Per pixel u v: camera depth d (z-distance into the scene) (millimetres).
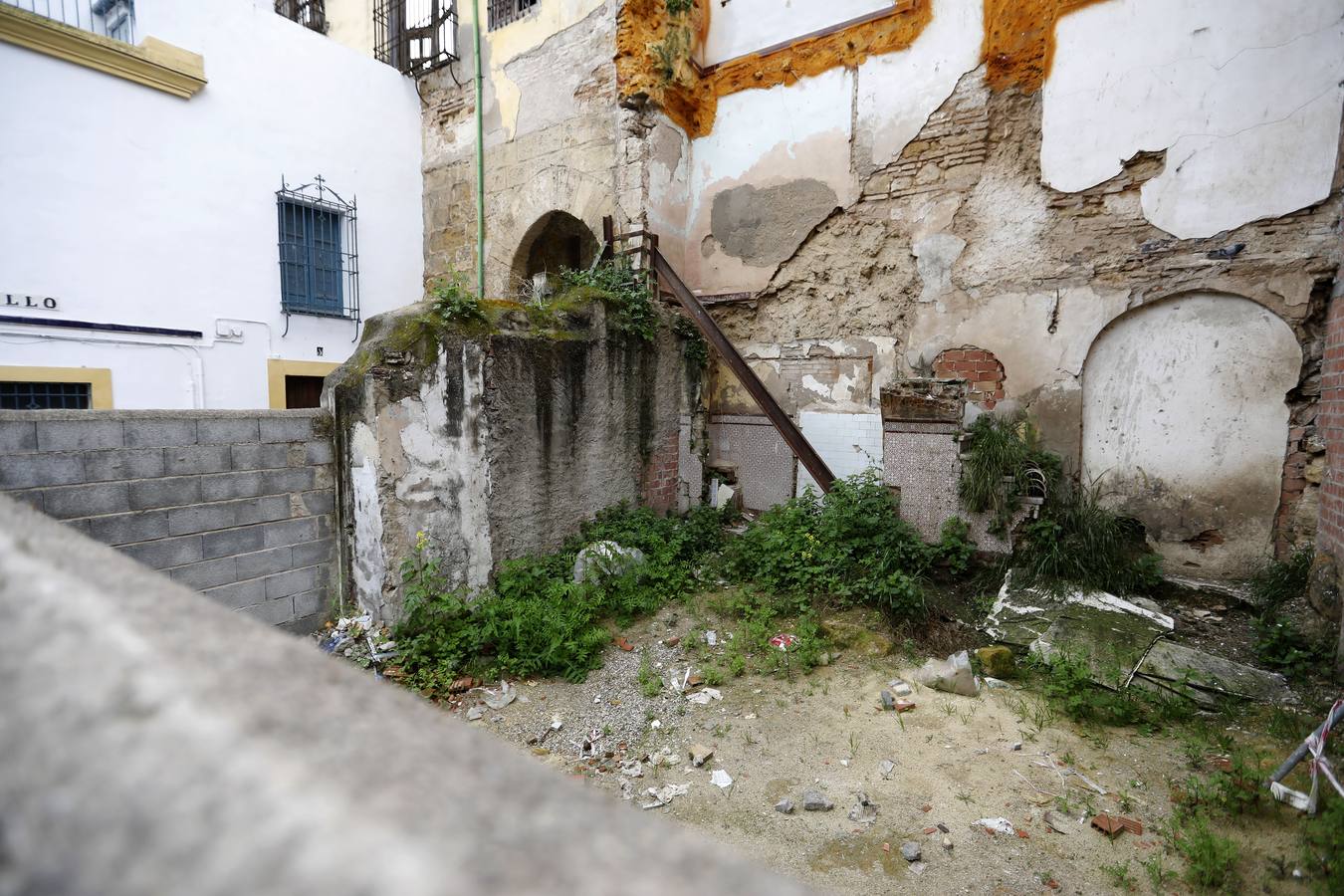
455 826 336
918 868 2242
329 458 3971
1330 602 3762
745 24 7059
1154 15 4836
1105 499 5234
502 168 8273
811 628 4004
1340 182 4293
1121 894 2125
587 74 7246
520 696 3492
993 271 5625
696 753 2891
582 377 5168
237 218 7234
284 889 257
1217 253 4711
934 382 4855
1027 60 5418
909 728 3121
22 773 368
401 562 3885
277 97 7559
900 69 6035
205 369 6996
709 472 7008
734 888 332
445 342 4086
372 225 8648
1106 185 5094
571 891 289
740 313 7133
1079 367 5242
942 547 4719
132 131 6383
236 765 356
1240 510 4766
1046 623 4066
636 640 4117
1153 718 3162
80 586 630
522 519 4684
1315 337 4477
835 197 6449
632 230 6926
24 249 5707
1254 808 2449
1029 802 2576
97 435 3064
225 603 3518
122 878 277
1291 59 4414
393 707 521
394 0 9258
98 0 6648
